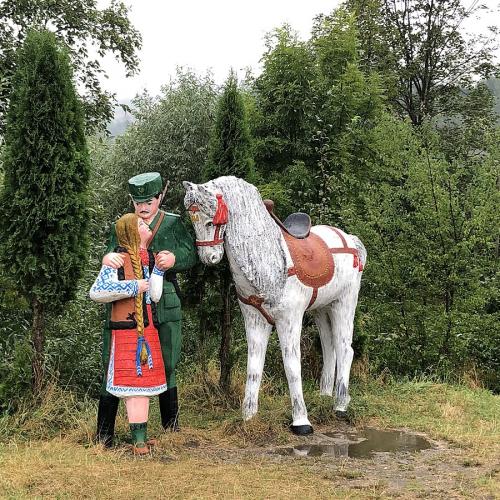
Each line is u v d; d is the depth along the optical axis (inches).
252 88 393.1
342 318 269.0
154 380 211.6
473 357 390.0
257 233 233.0
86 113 449.4
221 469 194.4
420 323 376.2
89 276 333.4
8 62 387.5
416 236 374.9
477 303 363.6
